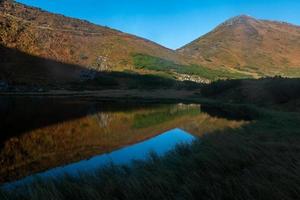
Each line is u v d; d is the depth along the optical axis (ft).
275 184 36.22
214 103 232.53
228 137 72.23
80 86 437.17
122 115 175.11
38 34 595.06
